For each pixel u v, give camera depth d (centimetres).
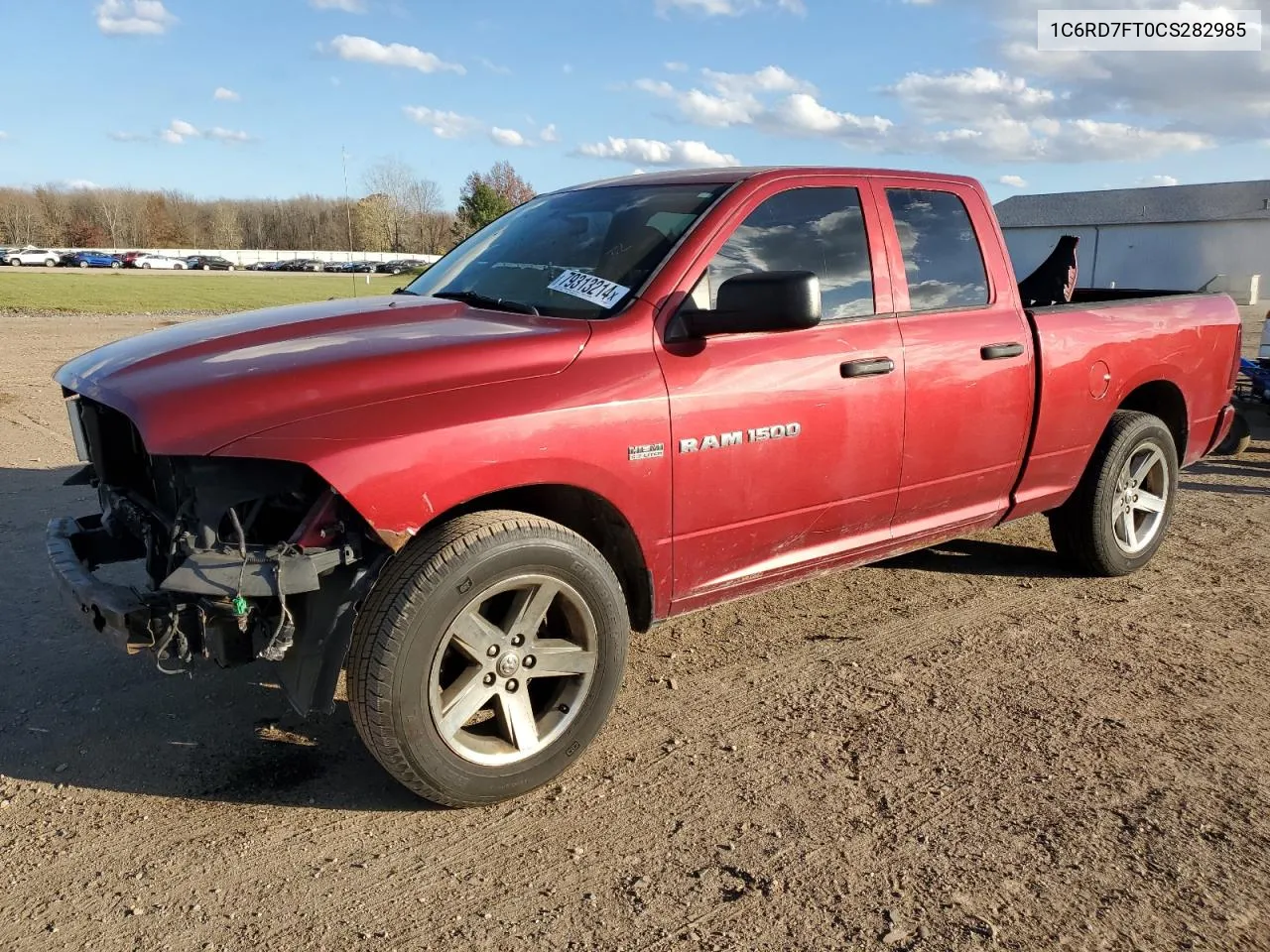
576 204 397
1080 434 459
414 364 281
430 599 264
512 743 293
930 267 405
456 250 434
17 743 325
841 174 384
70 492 629
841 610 456
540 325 313
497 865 264
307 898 249
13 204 10344
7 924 238
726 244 340
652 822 284
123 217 10950
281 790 300
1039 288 602
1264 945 234
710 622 440
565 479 289
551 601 293
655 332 316
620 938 236
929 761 319
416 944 233
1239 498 700
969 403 403
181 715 346
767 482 342
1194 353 518
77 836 274
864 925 240
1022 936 237
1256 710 358
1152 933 238
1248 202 4625
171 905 246
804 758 321
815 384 349
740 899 250
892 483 385
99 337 1714
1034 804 294
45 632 412
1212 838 277
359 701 265
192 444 250
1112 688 374
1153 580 505
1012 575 509
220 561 251
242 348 300
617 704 359
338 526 258
